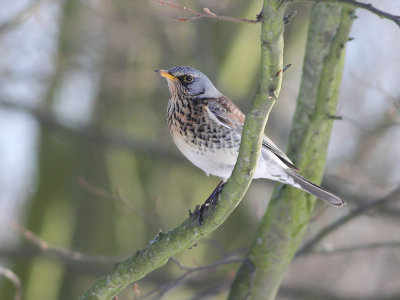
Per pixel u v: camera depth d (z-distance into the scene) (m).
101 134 14.97
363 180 13.23
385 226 16.84
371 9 5.32
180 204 15.83
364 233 16.91
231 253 10.47
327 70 8.23
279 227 8.55
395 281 16.61
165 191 15.85
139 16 14.33
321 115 8.43
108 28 14.45
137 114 16.22
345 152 15.05
